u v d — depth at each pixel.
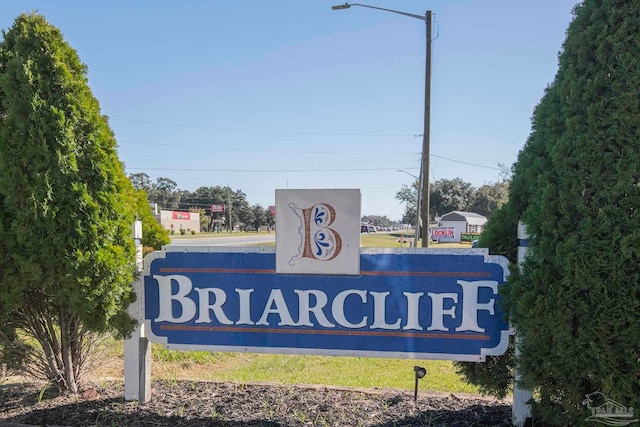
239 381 4.75
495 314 3.62
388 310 3.76
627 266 2.73
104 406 3.94
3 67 3.53
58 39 3.59
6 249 3.47
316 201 3.79
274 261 3.90
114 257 3.67
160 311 4.05
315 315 3.85
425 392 4.42
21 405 3.94
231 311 3.96
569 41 2.98
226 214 100.19
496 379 3.76
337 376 5.47
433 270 3.70
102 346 4.71
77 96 3.56
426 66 15.14
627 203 2.74
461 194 77.69
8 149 3.41
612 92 2.77
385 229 113.62
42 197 3.40
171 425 3.60
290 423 3.63
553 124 3.05
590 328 2.80
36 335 3.98
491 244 3.77
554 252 2.94
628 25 2.76
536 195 3.12
